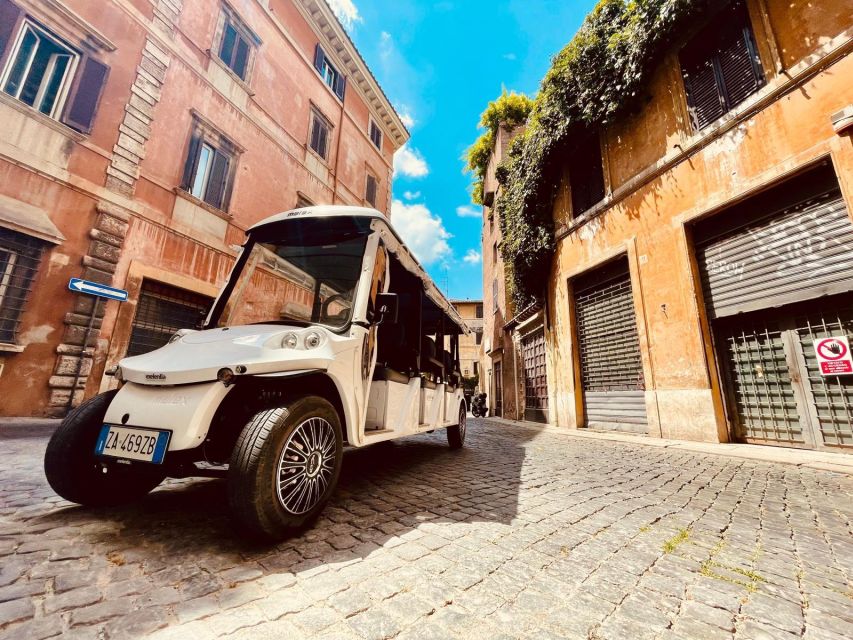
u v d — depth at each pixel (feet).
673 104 23.71
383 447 19.12
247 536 6.40
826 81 16.60
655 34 23.97
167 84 28.32
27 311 20.18
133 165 25.50
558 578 5.70
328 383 8.56
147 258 25.77
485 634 4.29
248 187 34.55
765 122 18.56
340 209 11.17
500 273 53.62
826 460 14.47
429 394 15.83
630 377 25.54
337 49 49.67
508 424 37.83
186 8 30.40
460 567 5.98
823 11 17.03
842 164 15.62
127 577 5.32
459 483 11.59
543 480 12.17
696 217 21.39
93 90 23.99
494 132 56.59
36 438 16.26
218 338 8.20
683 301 21.54
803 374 17.24
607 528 7.88
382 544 6.79
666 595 5.30
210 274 29.99
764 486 11.50
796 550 6.89
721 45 21.68
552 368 33.65
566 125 30.63
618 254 26.53
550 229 34.58
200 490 9.70
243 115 34.73
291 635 4.18
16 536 6.50
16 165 20.42
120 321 23.90
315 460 7.39
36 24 22.02
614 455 17.26
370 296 10.18
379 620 4.50
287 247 11.14
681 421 20.97
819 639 4.37
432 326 19.15
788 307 17.98
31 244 20.67
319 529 7.40
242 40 36.22
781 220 18.12
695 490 11.02
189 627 4.25
